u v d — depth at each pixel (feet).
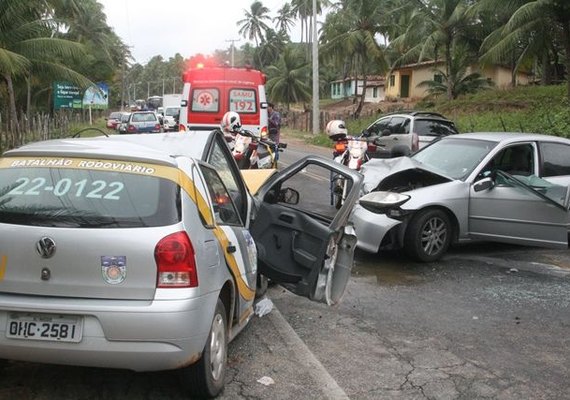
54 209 12.25
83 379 14.02
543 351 16.85
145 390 13.56
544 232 26.71
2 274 11.97
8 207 12.37
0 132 66.74
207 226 13.26
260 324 18.25
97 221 12.05
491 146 27.89
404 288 22.62
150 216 12.17
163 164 13.07
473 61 129.59
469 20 117.29
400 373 15.11
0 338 11.73
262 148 36.52
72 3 118.42
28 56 71.92
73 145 14.01
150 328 11.50
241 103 48.32
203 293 12.23
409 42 127.85
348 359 15.90
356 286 22.75
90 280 11.78
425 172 27.17
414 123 57.41
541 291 22.57
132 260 11.76
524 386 14.57
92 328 11.59
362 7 141.49
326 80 272.31
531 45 89.76
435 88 142.82
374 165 29.73
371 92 221.87
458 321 19.15
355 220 25.81
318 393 13.79
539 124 73.92
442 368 15.49
